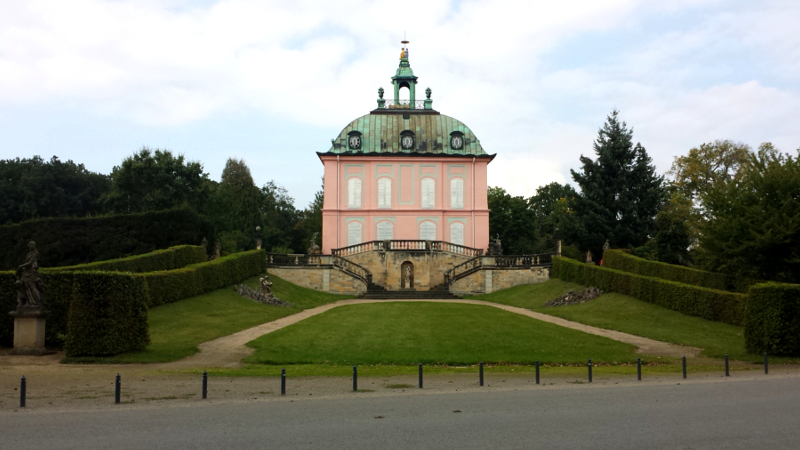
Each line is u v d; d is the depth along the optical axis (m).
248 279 45.78
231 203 80.44
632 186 64.44
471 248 55.06
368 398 16.06
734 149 63.00
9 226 47.22
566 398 16.03
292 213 112.19
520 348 26.33
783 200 34.41
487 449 11.13
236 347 26.08
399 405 15.05
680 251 52.97
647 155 64.88
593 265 44.16
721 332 29.67
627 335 30.31
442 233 61.97
